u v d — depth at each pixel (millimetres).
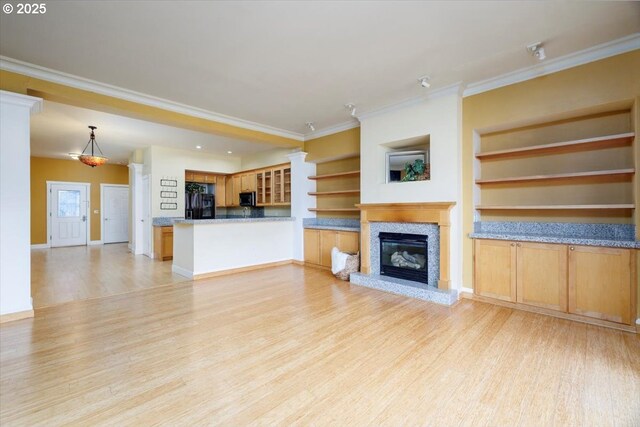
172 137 5848
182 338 2566
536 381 1900
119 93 3559
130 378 1959
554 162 3281
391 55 2826
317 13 2191
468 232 3621
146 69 3051
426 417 1590
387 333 2648
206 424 1544
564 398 1729
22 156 2979
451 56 2857
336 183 5863
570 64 2900
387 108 4164
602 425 1514
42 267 5613
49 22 2260
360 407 1675
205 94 3738
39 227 8367
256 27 2357
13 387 1848
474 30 2434
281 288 4160
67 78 3174
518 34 2496
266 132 5348
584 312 2805
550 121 3271
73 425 1531
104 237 9414
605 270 2701
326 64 2988
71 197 8875
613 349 2295
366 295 3811
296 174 6051
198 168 7434
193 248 4695
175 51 2709
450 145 3561
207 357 2238
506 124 3373
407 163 4160
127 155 7820
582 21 2328
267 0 2033
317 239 5676
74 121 4707
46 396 1764
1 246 2900
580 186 3123
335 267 4629
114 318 3033
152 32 2410
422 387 1854
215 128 4586
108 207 9508
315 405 1692
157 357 2236
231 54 2771
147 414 1616
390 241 4211
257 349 2365
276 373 2021
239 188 8023
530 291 3125
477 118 3535
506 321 2885
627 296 2602
